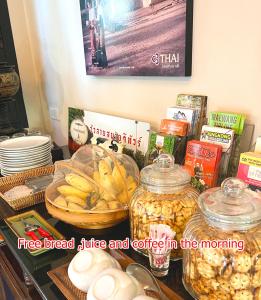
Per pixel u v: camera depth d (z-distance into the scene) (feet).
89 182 2.97
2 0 6.13
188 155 2.93
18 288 3.31
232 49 2.80
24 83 6.74
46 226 3.10
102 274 2.10
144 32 3.53
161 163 2.53
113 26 3.94
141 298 1.85
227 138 2.77
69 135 5.35
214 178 2.78
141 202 2.43
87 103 5.21
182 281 2.28
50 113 6.66
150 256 2.38
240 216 1.87
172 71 3.35
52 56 5.88
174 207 2.33
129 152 4.09
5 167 4.42
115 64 4.11
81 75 5.15
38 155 4.44
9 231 3.12
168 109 3.30
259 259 1.84
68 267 2.38
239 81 2.83
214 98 3.08
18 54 6.53
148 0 3.36
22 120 6.91
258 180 2.42
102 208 2.78
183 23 3.08
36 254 2.70
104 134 4.53
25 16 6.41
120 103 4.42
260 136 2.63
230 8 2.72
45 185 3.83
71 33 5.07
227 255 1.86
